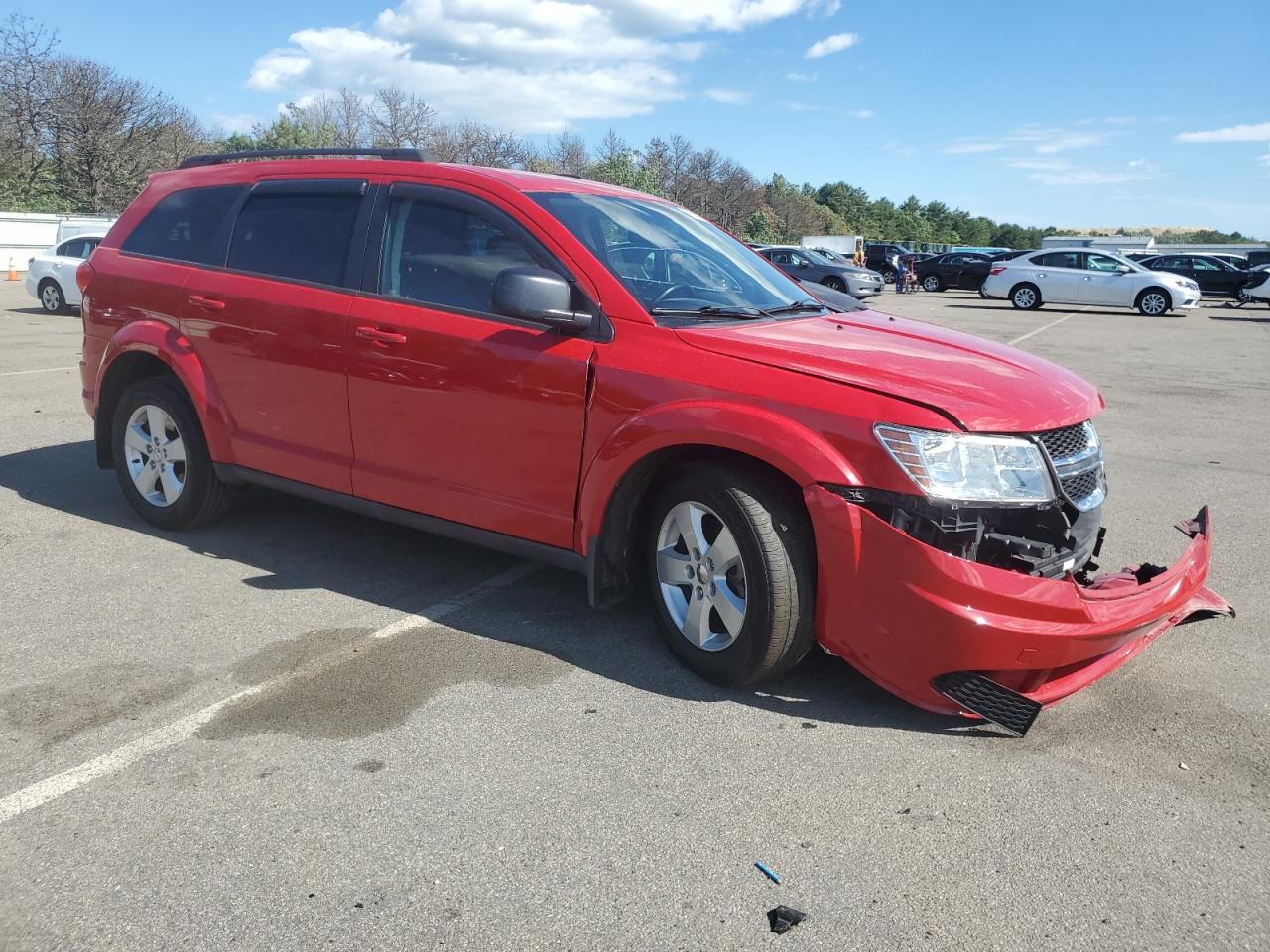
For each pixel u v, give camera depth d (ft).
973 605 9.82
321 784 9.53
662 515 11.87
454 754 10.12
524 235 12.85
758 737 10.55
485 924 7.69
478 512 13.12
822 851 8.64
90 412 17.97
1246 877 8.39
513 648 12.64
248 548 16.25
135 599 14.03
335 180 14.85
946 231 458.50
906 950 7.48
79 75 134.10
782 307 13.67
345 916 7.75
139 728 10.52
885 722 10.92
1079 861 8.57
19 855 8.41
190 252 16.29
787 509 10.80
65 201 134.72
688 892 8.10
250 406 15.34
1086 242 198.90
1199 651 12.96
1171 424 30.25
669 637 12.07
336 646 12.63
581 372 11.91
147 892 8.00
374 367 13.69
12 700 11.07
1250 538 18.24
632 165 167.63
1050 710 11.26
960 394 10.43
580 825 8.95
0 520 17.54
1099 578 11.53
